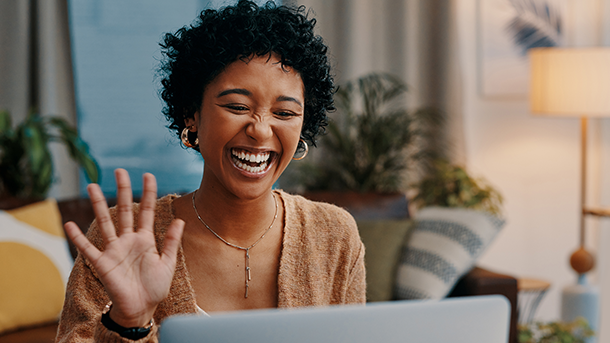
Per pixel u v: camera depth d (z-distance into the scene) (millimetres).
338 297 1077
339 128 3512
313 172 3365
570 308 3162
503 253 3961
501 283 2529
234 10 911
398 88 3400
